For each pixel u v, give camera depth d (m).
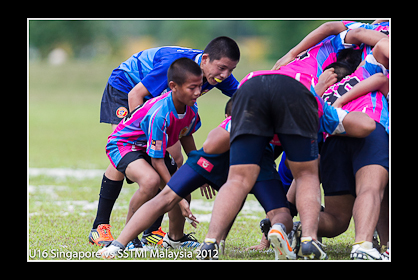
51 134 54.91
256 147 13.79
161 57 18.23
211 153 14.70
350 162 14.98
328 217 14.95
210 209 23.81
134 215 14.80
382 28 18.11
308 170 13.91
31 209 22.48
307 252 13.03
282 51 128.62
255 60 123.38
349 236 18.83
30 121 65.69
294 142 13.66
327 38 18.34
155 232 17.88
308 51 18.14
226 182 14.06
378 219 14.20
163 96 16.33
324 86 16.44
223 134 14.59
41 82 102.62
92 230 17.42
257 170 13.95
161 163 15.84
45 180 30.20
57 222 20.08
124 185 31.02
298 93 13.58
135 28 160.50
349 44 17.84
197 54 17.94
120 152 16.27
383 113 15.36
